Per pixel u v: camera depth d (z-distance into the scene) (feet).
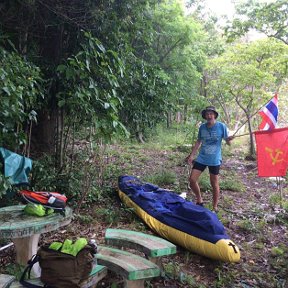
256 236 16.37
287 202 21.24
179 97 33.06
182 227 14.40
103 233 15.72
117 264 10.48
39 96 18.26
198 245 13.51
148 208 16.84
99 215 17.47
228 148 42.45
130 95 23.29
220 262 13.44
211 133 18.65
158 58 44.55
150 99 24.84
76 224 16.38
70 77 16.72
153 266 10.48
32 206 11.89
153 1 27.25
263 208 20.39
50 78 18.66
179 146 39.93
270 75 35.55
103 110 17.16
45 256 9.19
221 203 20.94
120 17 21.17
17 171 13.39
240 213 19.29
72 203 18.15
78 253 9.32
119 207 19.03
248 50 36.42
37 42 19.85
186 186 24.32
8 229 10.50
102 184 21.16
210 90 45.14
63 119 20.94
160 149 39.29
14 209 12.60
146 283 11.50
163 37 45.91
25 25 18.01
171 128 48.16
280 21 34.12
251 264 13.74
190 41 47.03
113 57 19.58
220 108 52.60
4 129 13.52
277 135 18.53
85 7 18.83
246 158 36.76
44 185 17.52
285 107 51.01
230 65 39.68
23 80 13.80
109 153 31.73
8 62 13.88
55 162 21.12
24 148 17.10
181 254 14.21
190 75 49.19
